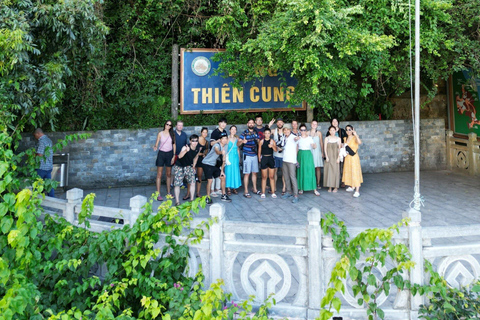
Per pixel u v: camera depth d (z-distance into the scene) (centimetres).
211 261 430
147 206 449
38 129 820
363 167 1270
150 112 1143
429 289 389
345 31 839
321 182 1141
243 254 599
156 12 1108
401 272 399
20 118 709
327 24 799
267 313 408
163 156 966
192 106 1148
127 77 1123
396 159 1295
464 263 540
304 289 416
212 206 431
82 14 674
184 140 978
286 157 927
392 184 1103
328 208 870
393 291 457
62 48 709
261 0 998
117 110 1123
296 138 925
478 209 841
